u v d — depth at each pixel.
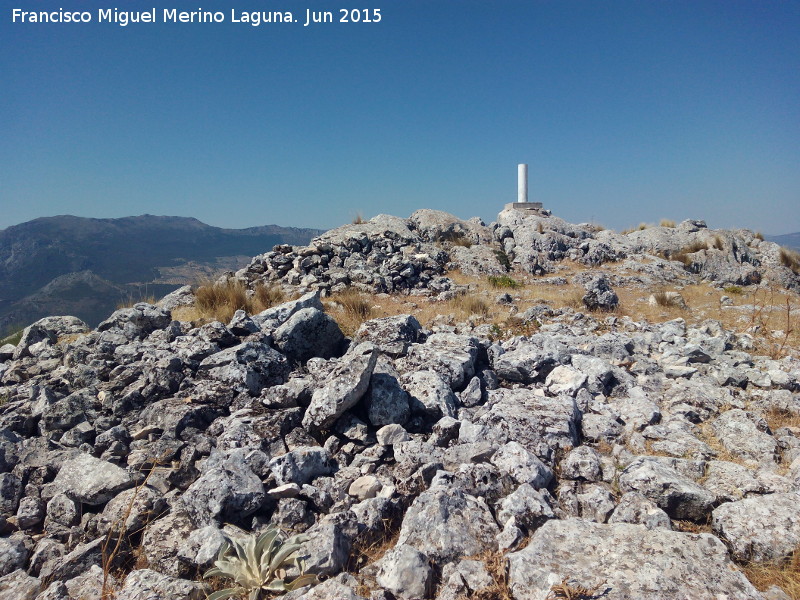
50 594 3.56
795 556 3.47
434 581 3.45
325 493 4.40
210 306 12.13
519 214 26.03
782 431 5.65
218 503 4.10
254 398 6.13
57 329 10.40
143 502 4.46
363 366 5.42
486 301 14.35
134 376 6.61
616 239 24.06
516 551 3.58
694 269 21.25
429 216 23.77
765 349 9.43
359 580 3.59
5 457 5.29
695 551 3.35
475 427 5.20
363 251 18.59
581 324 11.81
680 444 5.19
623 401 6.27
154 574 3.61
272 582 3.44
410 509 3.99
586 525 3.68
